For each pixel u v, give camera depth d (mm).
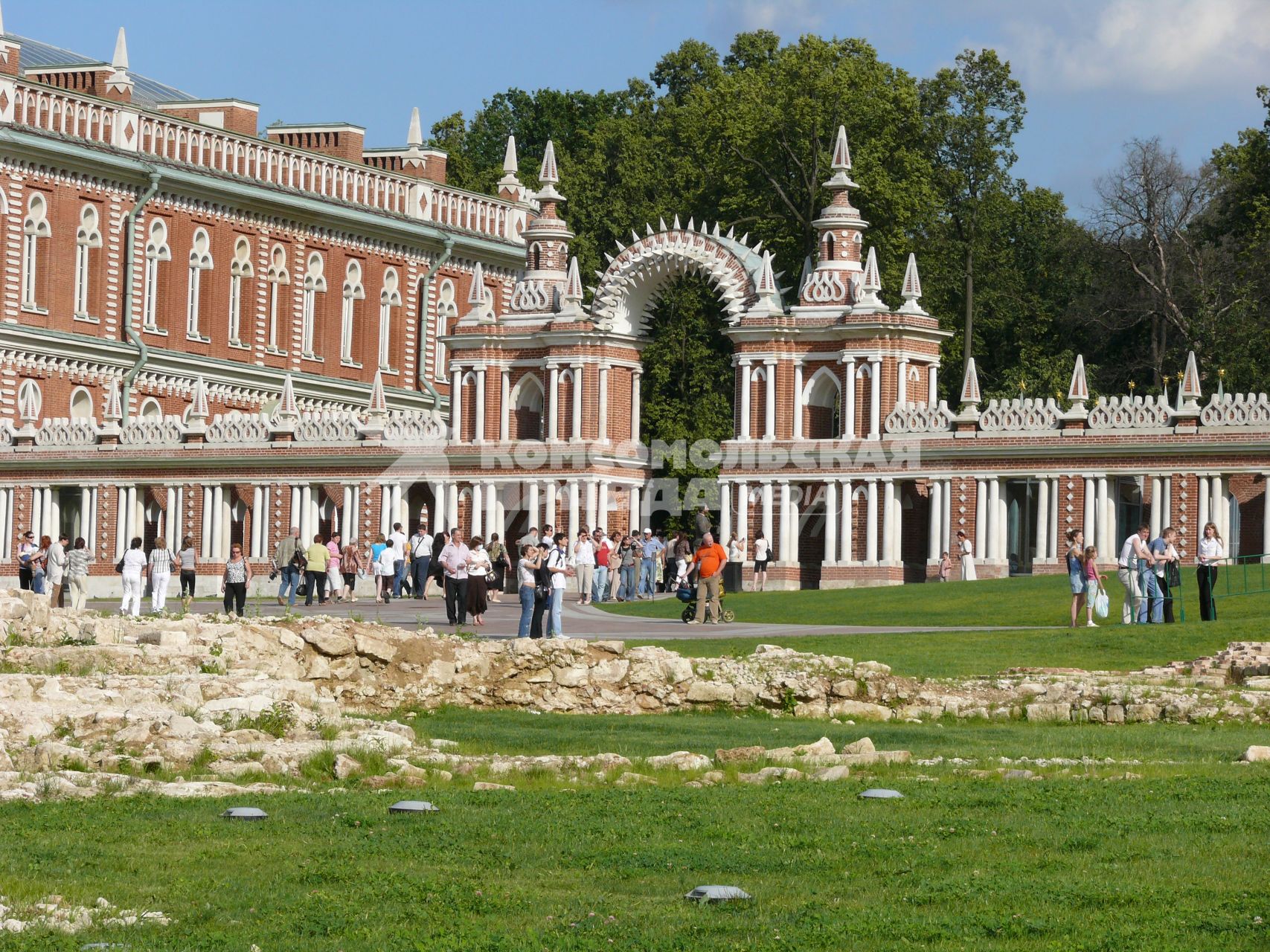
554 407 90250
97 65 111875
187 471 95625
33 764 27422
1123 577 57125
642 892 20375
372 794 26328
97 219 106750
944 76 128750
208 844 22531
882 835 23250
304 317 119000
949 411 81625
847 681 40062
